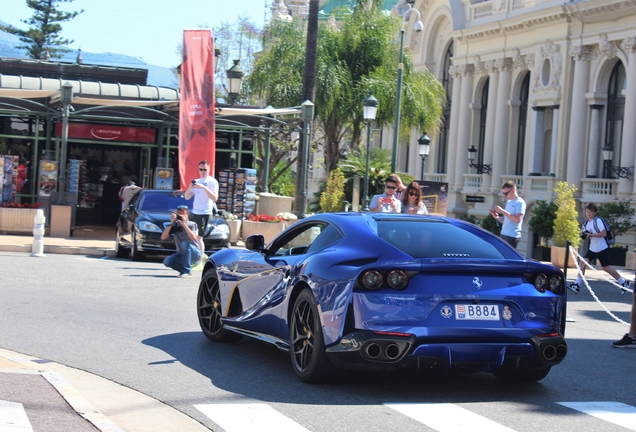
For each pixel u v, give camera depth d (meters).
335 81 36.16
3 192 24.55
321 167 54.09
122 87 28.98
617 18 35.84
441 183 24.28
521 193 41.28
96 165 30.95
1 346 8.78
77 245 21.33
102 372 7.78
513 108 43.09
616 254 30.62
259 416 6.36
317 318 7.21
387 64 37.75
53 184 24.83
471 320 6.98
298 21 38.22
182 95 22.30
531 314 7.16
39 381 6.98
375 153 35.28
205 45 22.22
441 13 49.16
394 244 7.39
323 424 6.20
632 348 10.29
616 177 36.22
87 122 28.03
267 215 25.84
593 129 37.34
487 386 7.75
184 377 7.68
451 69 47.56
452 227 7.89
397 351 6.82
